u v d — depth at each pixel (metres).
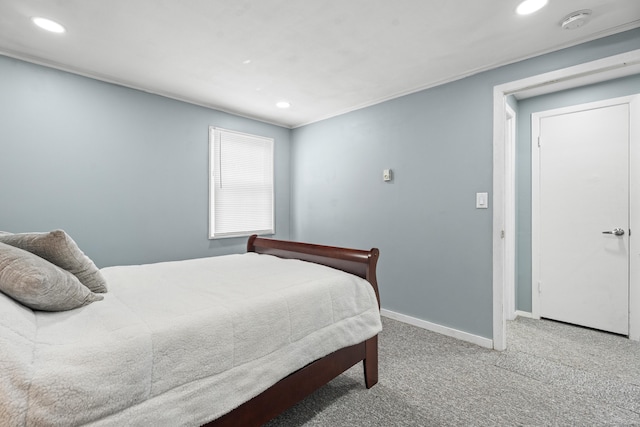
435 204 2.85
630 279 2.71
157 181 3.06
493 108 2.49
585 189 2.94
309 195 4.12
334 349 1.63
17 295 1.06
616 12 1.80
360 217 3.50
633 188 2.69
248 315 1.32
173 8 1.77
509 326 2.99
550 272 3.14
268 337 1.36
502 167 2.46
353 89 3.01
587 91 2.92
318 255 2.24
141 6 1.75
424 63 2.47
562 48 2.18
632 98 2.68
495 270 2.48
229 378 1.20
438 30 2.01
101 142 2.71
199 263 2.28
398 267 3.13
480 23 1.93
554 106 3.10
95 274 1.45
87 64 2.47
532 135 3.23
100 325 1.10
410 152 3.04
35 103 2.39
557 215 3.10
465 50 2.27
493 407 1.74
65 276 1.20
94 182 2.68
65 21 1.89
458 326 2.70
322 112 3.73
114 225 2.79
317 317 1.58
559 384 1.97
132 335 1.03
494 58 2.38
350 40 2.14
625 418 1.64
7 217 2.29
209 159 3.49
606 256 2.84
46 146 2.44
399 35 2.07
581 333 2.81
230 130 3.68
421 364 2.23
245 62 2.46
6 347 0.80
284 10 1.80
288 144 4.36
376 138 3.33
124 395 0.93
